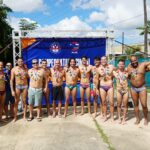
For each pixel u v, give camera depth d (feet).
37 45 16.63
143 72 12.31
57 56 16.83
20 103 15.78
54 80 14.16
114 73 12.97
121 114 14.71
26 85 13.67
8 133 12.06
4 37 37.78
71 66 14.10
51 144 10.44
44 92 14.29
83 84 14.26
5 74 13.89
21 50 16.55
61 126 12.75
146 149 9.82
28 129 12.52
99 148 9.95
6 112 14.11
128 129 12.14
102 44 17.03
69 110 15.96
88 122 13.32
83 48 16.94
